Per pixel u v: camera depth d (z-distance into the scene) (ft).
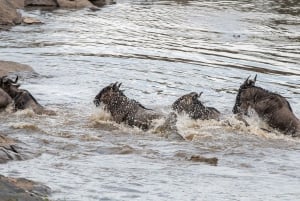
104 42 308.60
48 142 148.46
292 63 281.33
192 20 398.62
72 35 325.21
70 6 430.20
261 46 323.57
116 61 262.47
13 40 303.89
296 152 152.05
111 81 226.38
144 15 411.54
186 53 291.38
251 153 148.56
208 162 136.87
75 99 198.08
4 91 179.93
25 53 271.49
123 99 173.88
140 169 128.06
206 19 404.16
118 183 116.98
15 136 152.97
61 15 393.91
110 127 167.84
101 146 147.43
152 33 345.72
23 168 123.54
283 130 168.14
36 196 102.89
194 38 337.11
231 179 124.26
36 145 144.77
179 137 158.30
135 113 169.99
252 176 127.85
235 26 382.83
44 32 330.75
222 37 345.31
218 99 208.44
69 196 107.14
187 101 173.37
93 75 234.38
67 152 140.56
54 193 108.17
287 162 142.00
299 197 113.80
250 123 172.45
